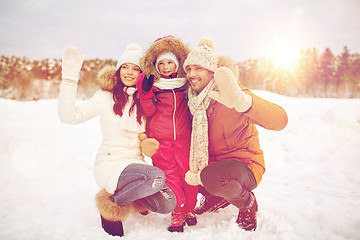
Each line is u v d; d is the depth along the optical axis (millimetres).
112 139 2396
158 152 2455
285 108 9828
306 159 5094
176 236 2219
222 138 2377
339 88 62781
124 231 2328
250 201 2264
